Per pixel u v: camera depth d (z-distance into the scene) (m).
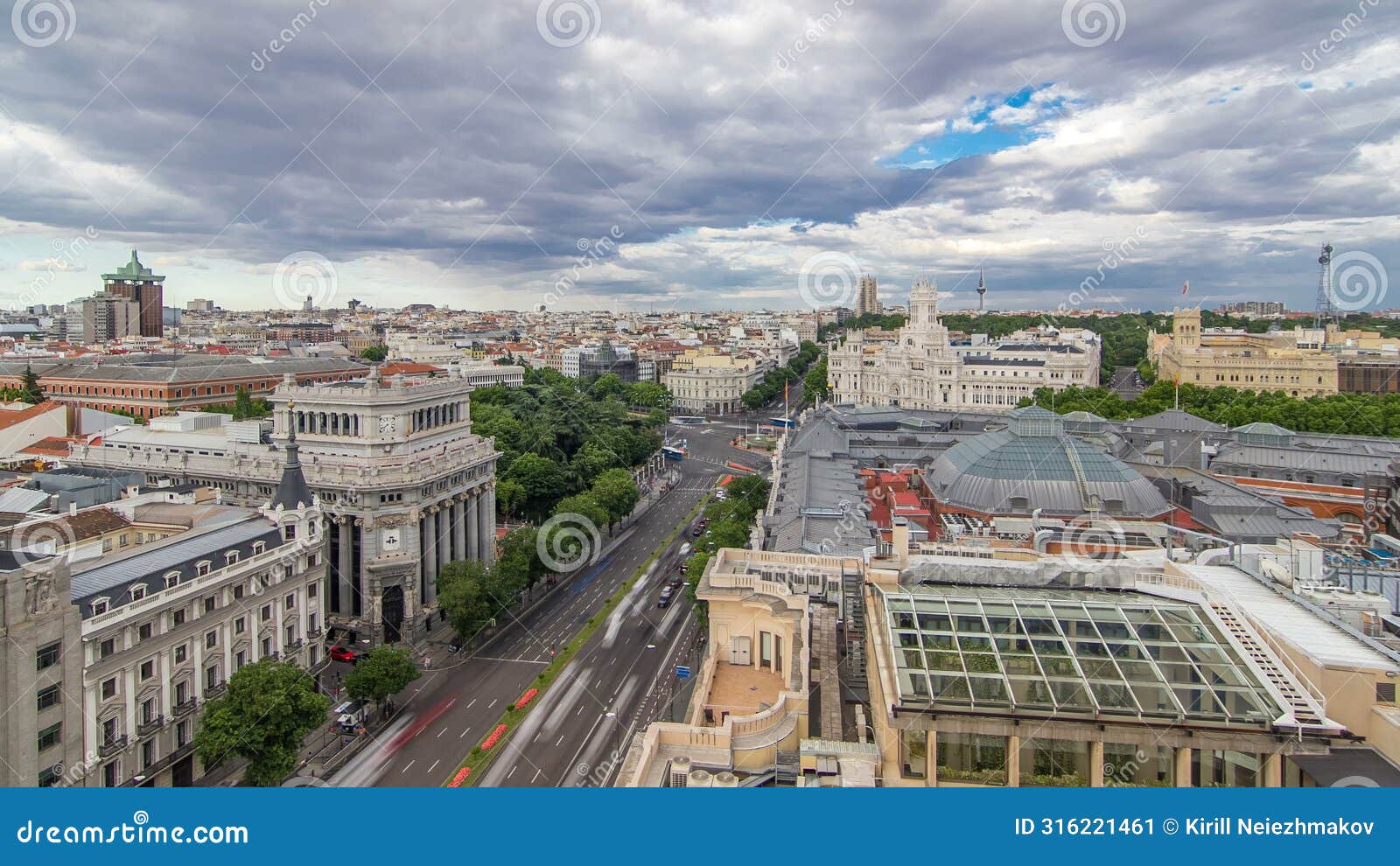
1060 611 69.50
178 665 117.25
